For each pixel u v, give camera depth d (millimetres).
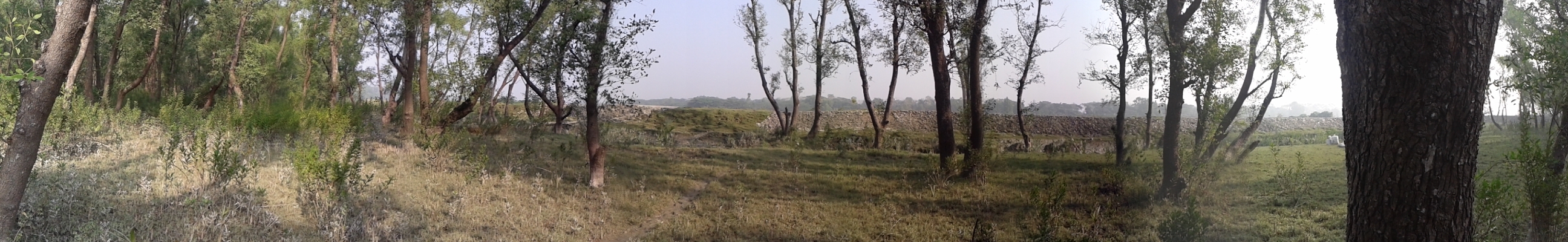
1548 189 6980
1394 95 4441
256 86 21812
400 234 8367
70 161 10039
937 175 13758
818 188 12906
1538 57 8406
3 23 14945
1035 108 24000
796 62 28062
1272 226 9055
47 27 17375
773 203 11547
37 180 7715
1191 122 13852
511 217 9797
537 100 21344
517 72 24766
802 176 14445
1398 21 4359
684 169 15211
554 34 12352
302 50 24203
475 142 17188
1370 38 4539
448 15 19734
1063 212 10000
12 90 9977
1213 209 9984
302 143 11773
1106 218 9781
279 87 25953
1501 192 6738
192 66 30828
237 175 9086
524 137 20281
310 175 8938
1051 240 8562
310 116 14711
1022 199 11234
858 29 23969
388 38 18000
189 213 7738
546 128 24109
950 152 14078
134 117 14578
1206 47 10953
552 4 14930
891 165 16531
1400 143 4434
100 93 21625
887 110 24922
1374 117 4586
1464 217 4508
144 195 8297
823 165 16609
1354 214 4836
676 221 10359
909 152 20281
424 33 17719
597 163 12359
